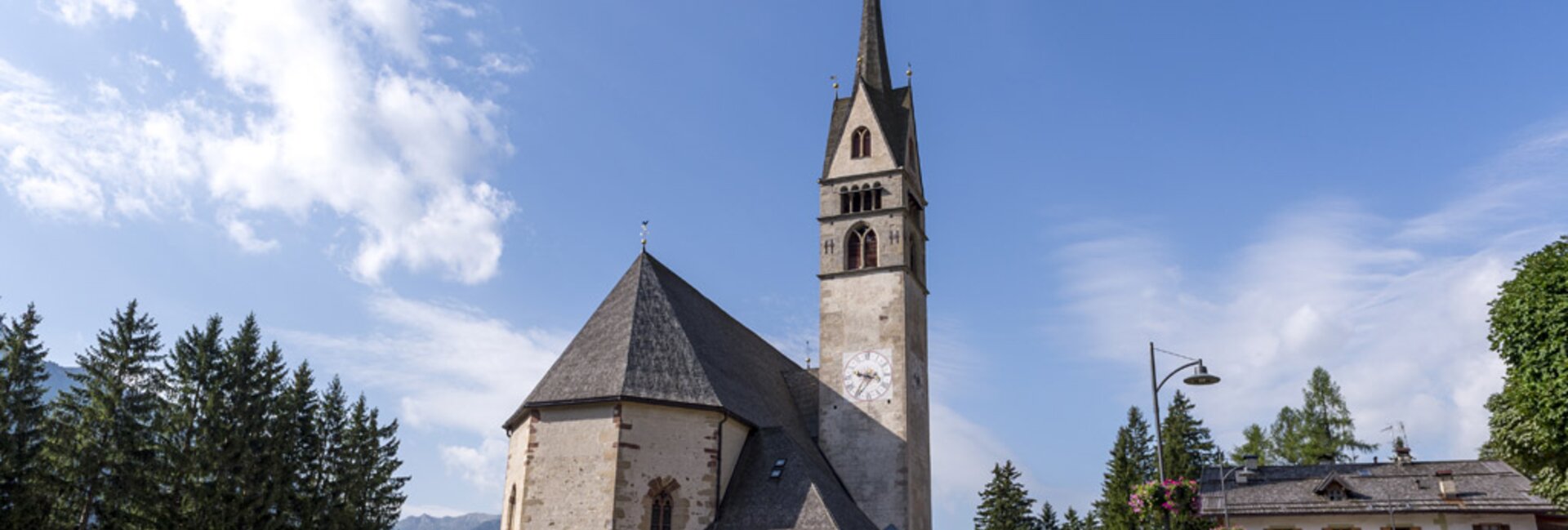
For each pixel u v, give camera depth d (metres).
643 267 54.84
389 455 90.88
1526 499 59.16
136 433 60.00
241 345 65.81
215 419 62.31
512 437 51.16
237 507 60.44
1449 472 62.09
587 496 45.22
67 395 60.12
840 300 60.59
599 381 47.62
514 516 48.53
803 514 45.25
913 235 64.31
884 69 67.56
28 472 53.22
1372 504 62.16
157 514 57.72
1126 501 86.81
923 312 64.25
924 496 59.19
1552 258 43.12
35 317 56.97
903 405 57.09
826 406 58.69
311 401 80.44
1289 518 63.28
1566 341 40.50
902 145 64.31
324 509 77.94
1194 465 94.94
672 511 45.94
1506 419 49.75
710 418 48.38
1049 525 102.88
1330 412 99.69
